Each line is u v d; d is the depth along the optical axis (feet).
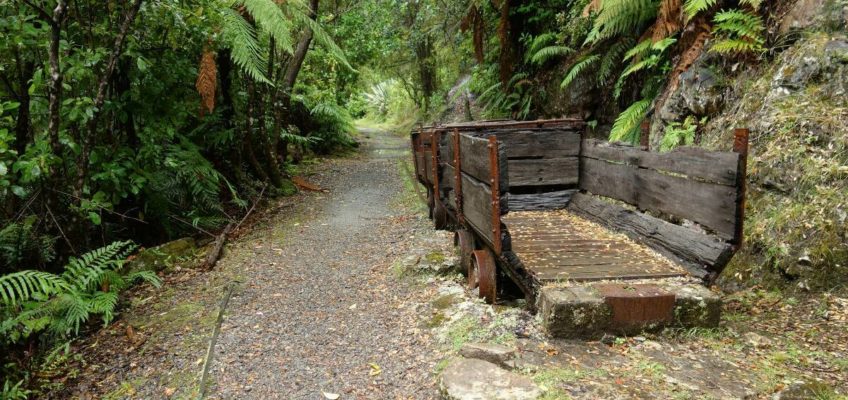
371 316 13.34
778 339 10.50
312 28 19.43
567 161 19.17
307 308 14.12
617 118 24.06
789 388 8.52
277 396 9.93
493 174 11.28
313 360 11.25
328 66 48.70
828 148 13.43
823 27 15.51
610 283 11.32
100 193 16.25
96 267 13.79
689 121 18.90
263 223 24.06
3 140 12.80
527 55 33.86
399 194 29.96
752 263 13.41
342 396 9.78
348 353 11.47
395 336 12.05
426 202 26.58
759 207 14.17
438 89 77.66
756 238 13.52
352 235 21.39
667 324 10.56
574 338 10.42
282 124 40.81
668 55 21.98
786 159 13.98
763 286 12.90
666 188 13.30
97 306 12.79
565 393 8.46
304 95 45.06
